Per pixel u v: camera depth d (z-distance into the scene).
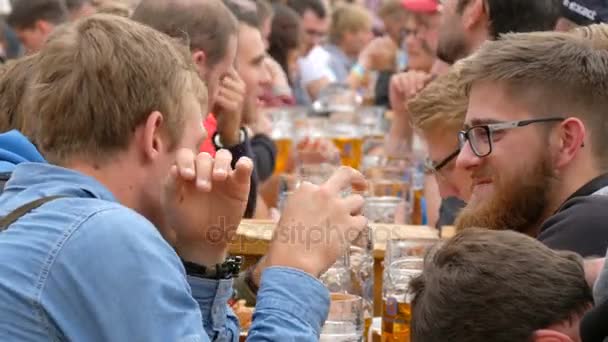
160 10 5.45
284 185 7.10
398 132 9.02
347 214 3.53
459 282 3.19
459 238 3.33
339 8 17.64
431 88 5.73
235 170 3.47
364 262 4.62
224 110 6.38
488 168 4.32
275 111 10.08
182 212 3.50
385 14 13.84
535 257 3.19
